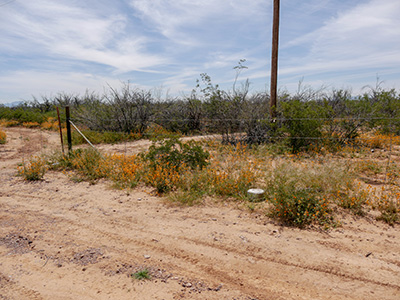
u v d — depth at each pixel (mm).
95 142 13773
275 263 3611
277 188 5438
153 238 4344
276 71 10156
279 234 4352
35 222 5016
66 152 9797
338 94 11516
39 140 15602
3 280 3367
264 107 11078
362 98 13047
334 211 5020
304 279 3281
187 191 6148
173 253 3910
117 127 15695
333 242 4070
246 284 3219
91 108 17047
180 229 4629
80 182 7391
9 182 7520
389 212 4867
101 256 3867
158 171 6648
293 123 9633
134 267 3588
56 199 6180
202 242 4188
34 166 7961
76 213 5395
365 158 8688
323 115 10359
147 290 3137
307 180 5734
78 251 4004
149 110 16141
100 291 3137
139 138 14836
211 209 5406
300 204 4762
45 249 4070
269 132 10352
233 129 11383
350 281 3221
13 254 3943
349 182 5863
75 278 3385
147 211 5410
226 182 6172
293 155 8930
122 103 15672
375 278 3256
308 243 4062
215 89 11609
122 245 4160
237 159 7914
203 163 7305
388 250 3824
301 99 11883
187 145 7348
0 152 12250
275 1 9805
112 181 7340
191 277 3369
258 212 5168
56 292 3133
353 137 10461
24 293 3127
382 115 11445
